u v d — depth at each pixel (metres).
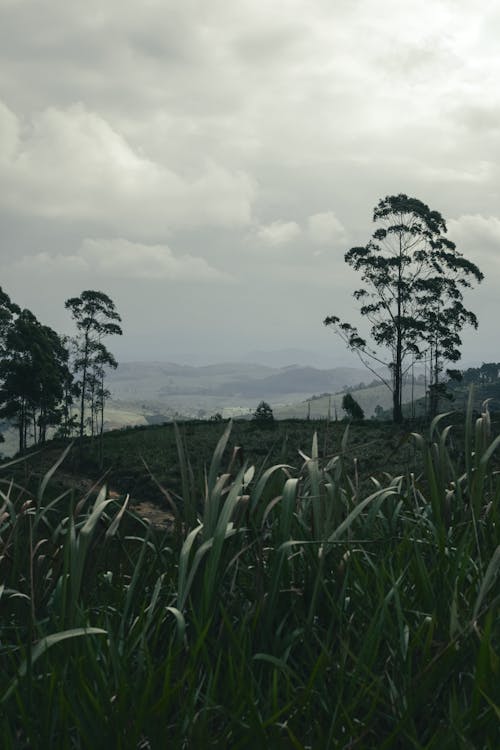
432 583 2.14
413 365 57.97
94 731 1.47
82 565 1.81
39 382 60.03
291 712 1.64
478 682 1.47
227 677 1.71
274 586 1.88
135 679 1.68
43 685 1.61
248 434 49.62
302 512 2.31
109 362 65.62
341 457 2.30
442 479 2.40
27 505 2.15
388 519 2.54
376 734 1.58
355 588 2.14
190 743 1.46
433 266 58.41
